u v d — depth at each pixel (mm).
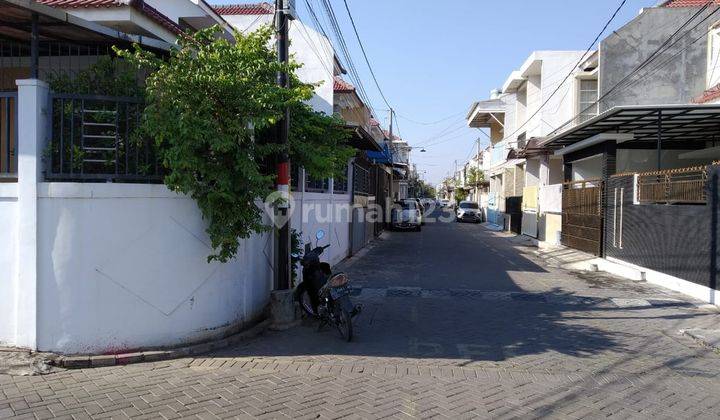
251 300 7691
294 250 9047
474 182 52094
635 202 13398
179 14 11602
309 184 12000
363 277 12484
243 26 18578
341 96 22141
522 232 26797
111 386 5121
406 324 8156
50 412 4445
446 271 13719
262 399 4918
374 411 4711
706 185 10148
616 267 13648
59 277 5672
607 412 4848
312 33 18516
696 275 10445
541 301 10070
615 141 15742
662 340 7430
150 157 6312
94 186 5727
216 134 6012
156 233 6121
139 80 7176
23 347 5746
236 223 6438
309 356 6406
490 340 7324
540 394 5270
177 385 5223
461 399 5074
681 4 19578
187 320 6410
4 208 5738
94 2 7887
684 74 18109
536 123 25094
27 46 7547
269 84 6875
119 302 5910
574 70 22406
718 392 5430
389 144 34875
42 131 5754
